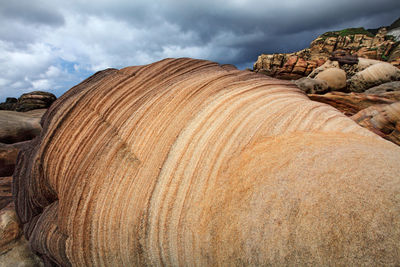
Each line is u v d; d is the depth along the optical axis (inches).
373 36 2314.2
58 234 140.2
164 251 95.7
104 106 144.5
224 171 91.4
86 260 122.0
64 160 143.4
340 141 88.4
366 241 54.2
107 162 122.3
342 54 959.0
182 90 129.8
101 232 114.1
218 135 103.3
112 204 112.6
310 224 63.4
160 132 116.9
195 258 86.6
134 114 130.4
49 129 159.5
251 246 71.4
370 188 62.4
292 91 144.6
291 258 62.9
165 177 102.1
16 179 189.9
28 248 202.2
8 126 319.0
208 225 84.0
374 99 335.0
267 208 73.2
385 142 91.0
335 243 57.6
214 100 121.3
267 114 107.7
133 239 103.7
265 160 87.4
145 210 101.7
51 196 172.9
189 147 105.0
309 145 87.7
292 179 75.8
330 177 70.5
